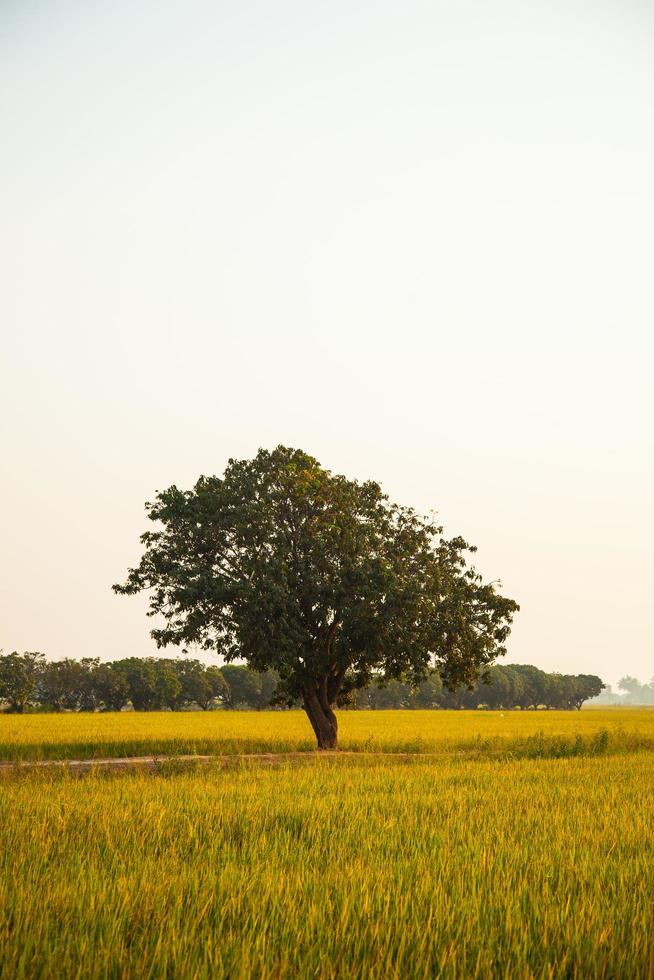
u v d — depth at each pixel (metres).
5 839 10.63
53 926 6.86
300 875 8.80
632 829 12.53
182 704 134.75
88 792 16.59
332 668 35.91
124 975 5.87
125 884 8.05
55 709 123.81
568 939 6.96
